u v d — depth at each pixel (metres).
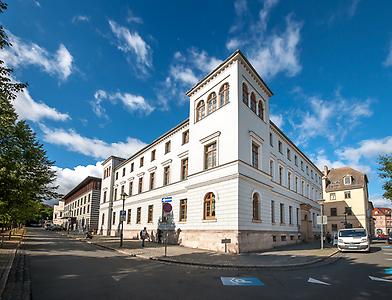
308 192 39.44
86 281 8.77
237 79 20.92
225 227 18.83
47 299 6.66
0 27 7.13
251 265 12.38
